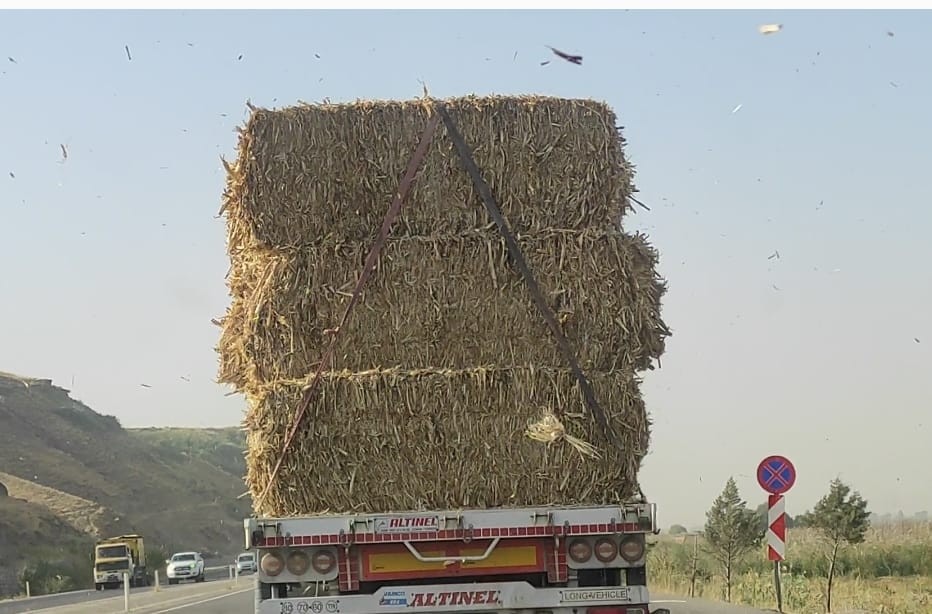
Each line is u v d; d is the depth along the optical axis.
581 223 9.83
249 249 9.82
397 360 9.72
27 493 75.75
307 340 9.70
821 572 26.55
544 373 9.70
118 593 42.22
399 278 9.73
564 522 9.49
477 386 9.66
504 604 9.48
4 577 53.66
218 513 95.44
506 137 9.80
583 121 9.87
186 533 88.19
